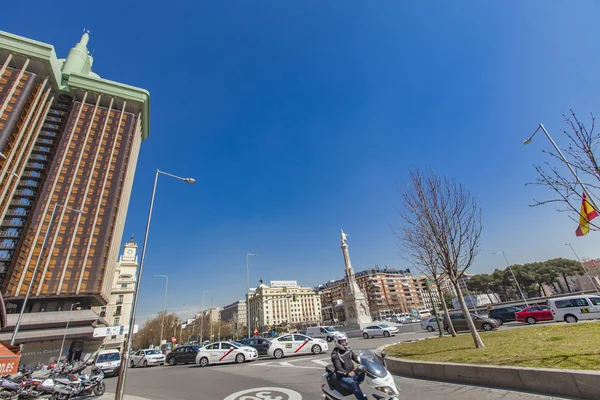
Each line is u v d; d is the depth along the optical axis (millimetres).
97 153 77375
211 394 10586
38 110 73688
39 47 74812
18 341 49875
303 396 9062
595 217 9789
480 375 8031
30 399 12320
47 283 59812
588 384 6098
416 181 15039
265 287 130125
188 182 14750
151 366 26547
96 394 12484
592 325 12695
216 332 122375
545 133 12484
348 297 47219
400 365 10680
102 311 97250
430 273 18438
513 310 26547
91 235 67500
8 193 62125
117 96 88000
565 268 71625
